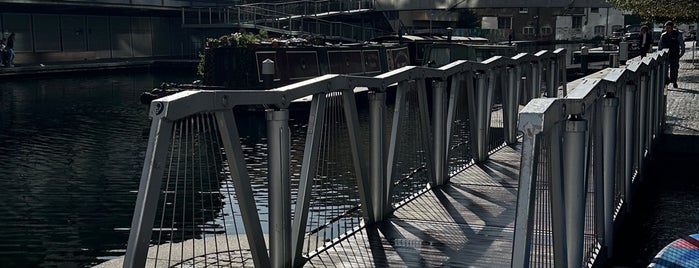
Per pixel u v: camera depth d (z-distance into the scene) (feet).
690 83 52.29
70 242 23.76
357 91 60.85
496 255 13.87
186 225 22.49
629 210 18.83
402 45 77.41
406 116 19.80
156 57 131.23
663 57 28.66
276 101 11.37
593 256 13.52
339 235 15.02
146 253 8.61
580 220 10.64
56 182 32.94
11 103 65.41
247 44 63.57
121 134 47.67
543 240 10.33
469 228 15.74
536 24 118.73
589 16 116.57
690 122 31.99
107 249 23.15
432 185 19.74
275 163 11.81
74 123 52.70
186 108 9.12
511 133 27.32
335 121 15.84
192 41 133.59
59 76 99.14
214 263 13.01
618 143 17.21
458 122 23.40
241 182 10.68
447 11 122.42
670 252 10.87
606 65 97.66
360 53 70.74
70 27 114.93
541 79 30.94
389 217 16.63
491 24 120.88
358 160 15.05
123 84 86.74
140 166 36.99
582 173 10.43
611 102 14.53
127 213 27.53
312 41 71.20
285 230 12.10
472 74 22.06
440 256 13.76
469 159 23.61
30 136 46.73
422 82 18.12
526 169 7.95
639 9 75.05
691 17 77.00
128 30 125.90
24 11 106.42
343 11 123.44
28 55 107.76
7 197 29.94
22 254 22.53
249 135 46.91
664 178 24.06
